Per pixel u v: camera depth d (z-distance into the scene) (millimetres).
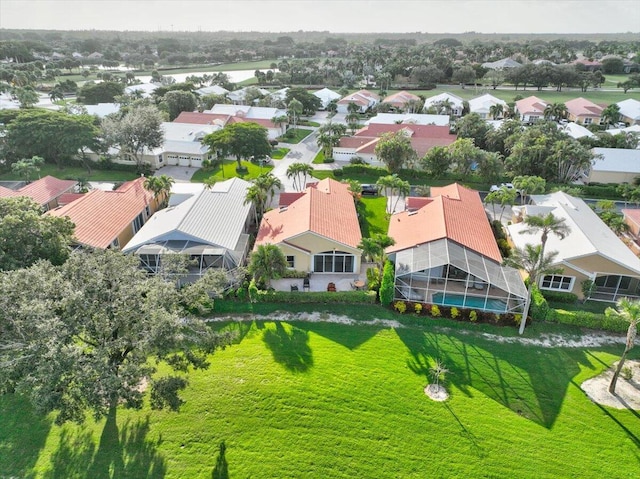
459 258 37719
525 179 56312
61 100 133375
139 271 27000
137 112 74438
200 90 133750
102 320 22797
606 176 69188
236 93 135125
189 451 23672
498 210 60719
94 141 73562
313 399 27094
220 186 55781
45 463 23047
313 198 49000
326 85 173750
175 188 58062
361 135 89000
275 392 27469
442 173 69938
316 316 36281
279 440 24391
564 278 40156
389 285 37406
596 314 36406
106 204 49938
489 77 174750
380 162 78438
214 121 94500
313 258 42625
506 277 37562
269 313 36656
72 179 71125
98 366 20609
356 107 119062
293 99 109375
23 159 70875
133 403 21703
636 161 69250
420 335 34250
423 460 23688
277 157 84125
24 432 24906
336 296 37781
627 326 35156
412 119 100188
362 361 30797
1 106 109562
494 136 80688
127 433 24719
